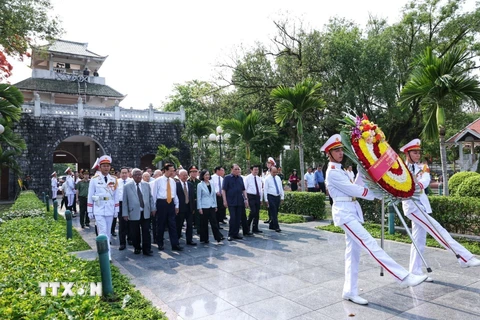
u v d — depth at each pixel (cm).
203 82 2681
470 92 799
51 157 2247
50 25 1861
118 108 2472
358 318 367
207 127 2094
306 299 425
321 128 2091
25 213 972
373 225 874
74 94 2766
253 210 867
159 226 736
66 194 1435
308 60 2014
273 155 2377
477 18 1847
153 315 360
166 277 533
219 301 427
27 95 2756
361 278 496
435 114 916
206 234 786
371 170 439
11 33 1742
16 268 379
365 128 450
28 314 259
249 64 2173
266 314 385
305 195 1110
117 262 638
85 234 958
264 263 594
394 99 1948
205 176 783
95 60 3061
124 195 693
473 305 392
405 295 428
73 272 379
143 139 2531
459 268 532
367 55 1894
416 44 1998
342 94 1959
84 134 2352
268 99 2117
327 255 636
